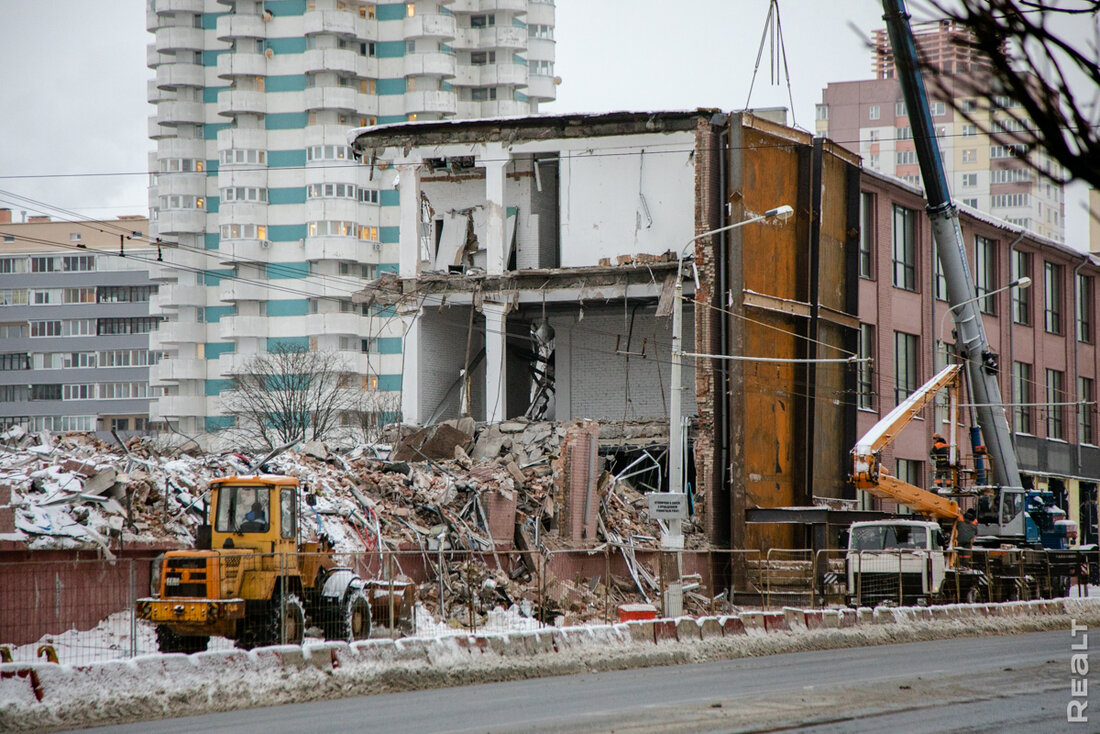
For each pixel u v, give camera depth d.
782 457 125.19
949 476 114.38
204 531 61.31
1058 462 188.38
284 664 50.38
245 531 60.44
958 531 112.06
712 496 119.75
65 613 59.56
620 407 140.12
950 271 120.50
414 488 91.62
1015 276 182.12
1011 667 56.25
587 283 128.38
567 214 132.25
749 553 100.50
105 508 67.12
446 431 113.94
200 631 55.97
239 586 57.59
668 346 139.25
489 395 131.00
